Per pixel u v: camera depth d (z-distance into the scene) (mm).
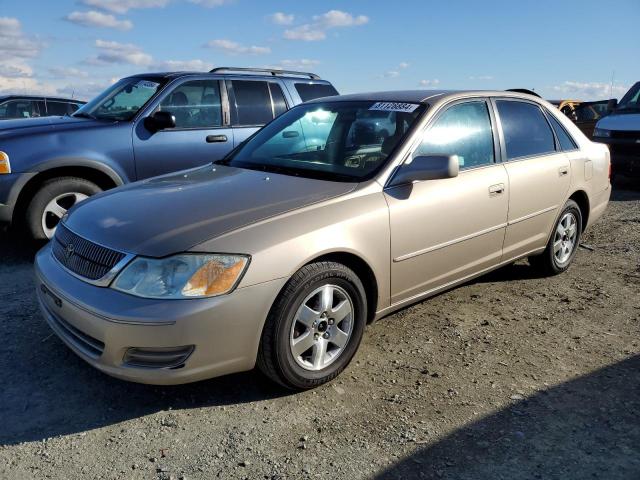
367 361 3635
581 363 3648
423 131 3908
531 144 4816
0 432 2838
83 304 2887
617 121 10094
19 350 3643
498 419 3014
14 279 4941
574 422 2994
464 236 4043
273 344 3014
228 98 6707
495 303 4645
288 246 3012
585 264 5707
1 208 5258
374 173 3646
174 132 6230
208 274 2812
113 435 2842
